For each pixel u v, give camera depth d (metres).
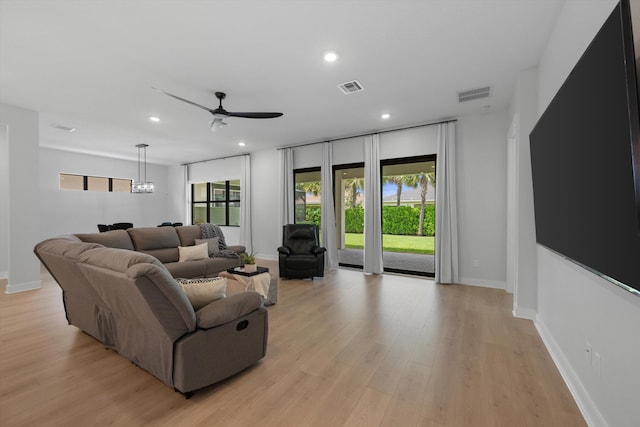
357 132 5.36
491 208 4.30
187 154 7.48
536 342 2.56
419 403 1.77
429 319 3.11
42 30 2.28
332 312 3.34
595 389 1.57
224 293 2.14
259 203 7.11
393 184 6.29
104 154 7.46
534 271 3.04
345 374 2.08
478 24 2.25
